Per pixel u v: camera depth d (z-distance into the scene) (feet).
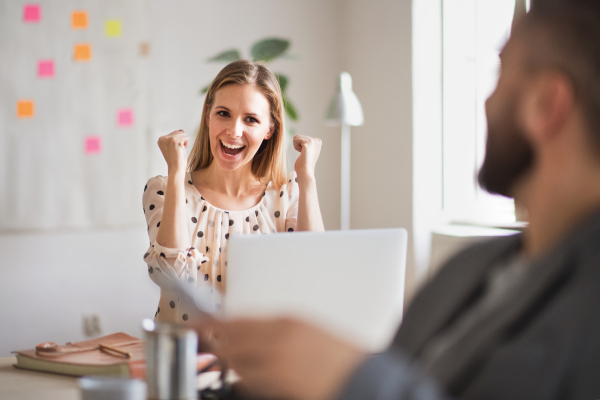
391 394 1.16
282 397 1.23
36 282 9.84
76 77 9.97
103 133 10.16
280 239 3.73
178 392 2.71
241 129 5.90
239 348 1.29
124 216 10.28
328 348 1.24
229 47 10.98
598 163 1.52
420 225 9.73
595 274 1.51
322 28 11.63
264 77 6.10
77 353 3.86
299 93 11.53
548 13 1.56
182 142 5.53
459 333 2.04
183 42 10.67
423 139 9.77
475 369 1.73
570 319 1.50
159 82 10.52
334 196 11.80
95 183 10.13
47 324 9.91
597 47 1.46
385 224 10.48
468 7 9.93
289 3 11.38
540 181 1.63
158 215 5.63
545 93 1.52
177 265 5.12
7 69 9.62
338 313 3.85
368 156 10.94
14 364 3.98
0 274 9.64
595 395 1.38
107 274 10.21
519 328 1.70
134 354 3.79
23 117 9.73
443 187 9.92
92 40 10.04
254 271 3.69
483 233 8.93
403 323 2.54
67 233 10.00
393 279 3.96
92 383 2.40
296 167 6.16
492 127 1.71
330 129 11.74
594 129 1.49
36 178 9.82
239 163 6.00
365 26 10.97
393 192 10.23
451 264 2.52
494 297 2.07
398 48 10.02
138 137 10.34
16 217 9.73
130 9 10.21
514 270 2.05
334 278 3.83
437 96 9.87
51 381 3.56
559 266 1.62
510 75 1.63
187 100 10.70
